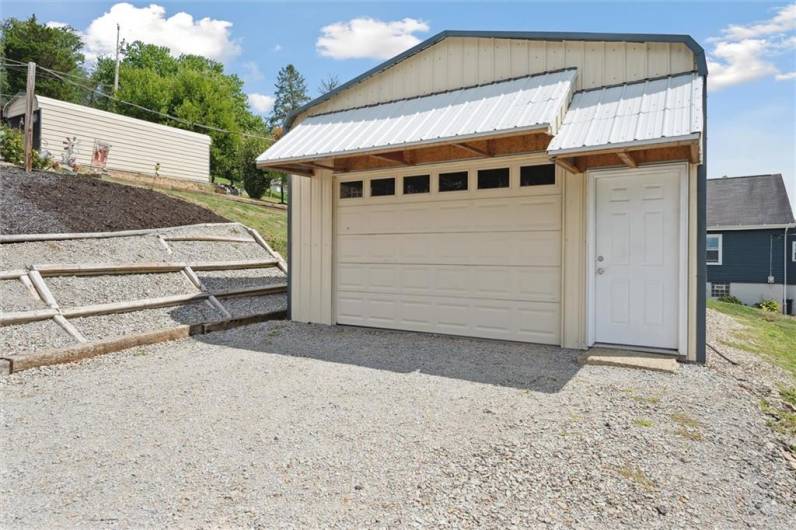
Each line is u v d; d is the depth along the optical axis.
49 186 12.34
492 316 7.29
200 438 3.80
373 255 8.38
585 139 5.45
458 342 7.20
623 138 5.19
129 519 2.71
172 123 35.72
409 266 8.03
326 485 3.09
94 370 5.69
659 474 3.19
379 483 3.11
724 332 8.77
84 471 3.27
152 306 7.98
